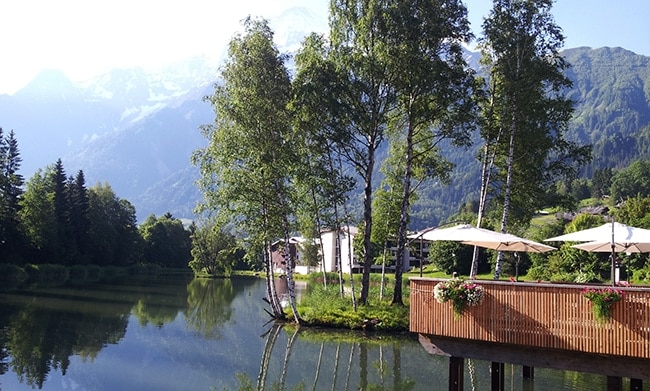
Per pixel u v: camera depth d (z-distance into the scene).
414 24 31.89
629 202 71.44
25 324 32.53
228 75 34.03
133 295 54.47
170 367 23.98
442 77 31.75
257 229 35.03
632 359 14.69
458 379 17.19
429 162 38.94
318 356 26.78
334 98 32.41
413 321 17.61
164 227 130.38
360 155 35.25
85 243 90.69
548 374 23.64
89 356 25.33
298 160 33.91
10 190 74.06
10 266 68.44
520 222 36.25
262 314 42.69
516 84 30.84
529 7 31.80
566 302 15.32
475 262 31.44
